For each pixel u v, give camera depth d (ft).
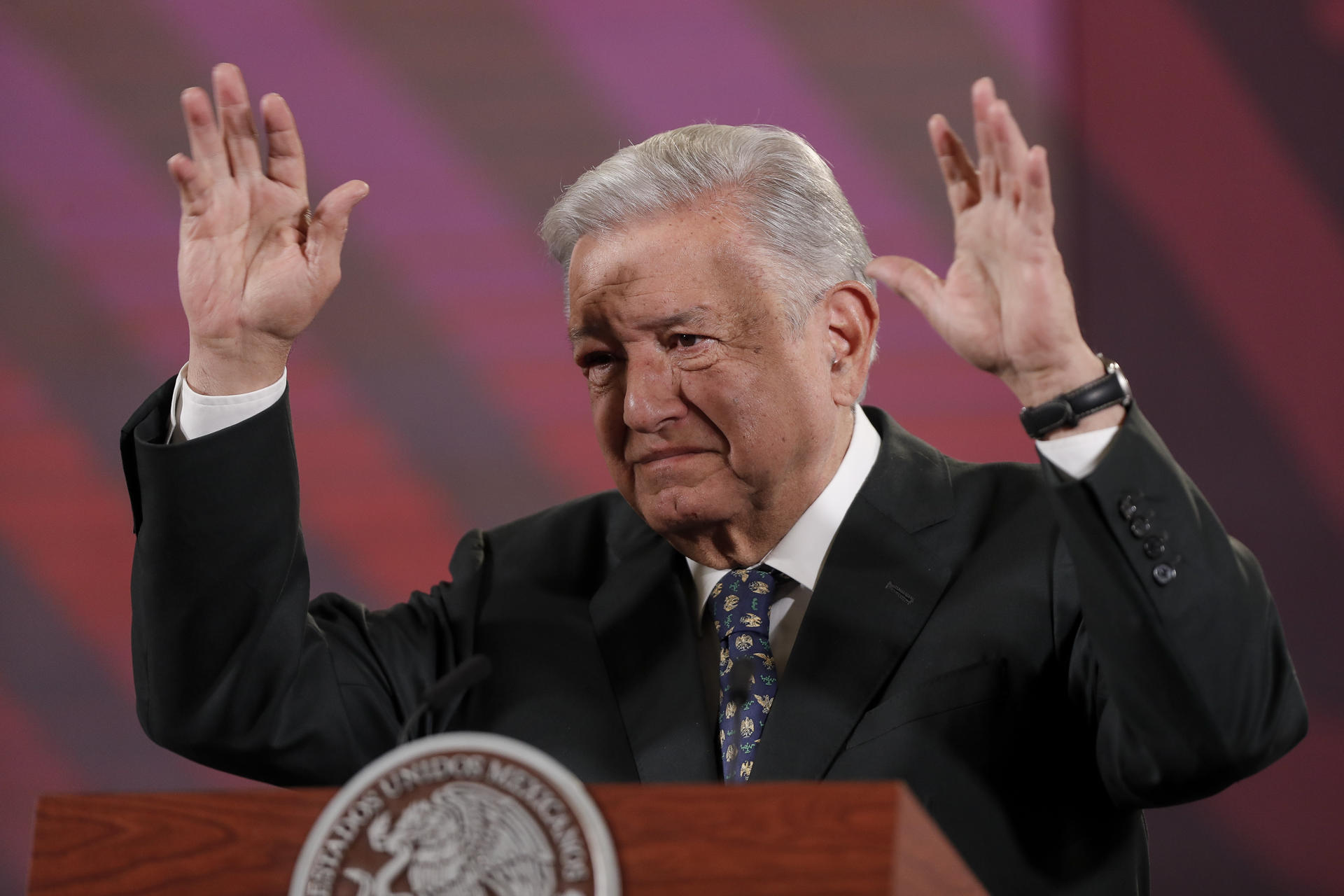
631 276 22.86
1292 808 43.75
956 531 23.76
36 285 48.55
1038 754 21.81
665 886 14.05
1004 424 45.91
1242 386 45.70
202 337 21.34
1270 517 45.24
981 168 19.88
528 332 47.83
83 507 47.98
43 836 15.24
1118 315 46.21
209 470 21.03
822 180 24.04
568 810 14.38
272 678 22.38
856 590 22.84
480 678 18.15
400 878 14.56
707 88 48.08
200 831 15.06
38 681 47.39
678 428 22.88
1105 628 18.72
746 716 22.35
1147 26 46.78
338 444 47.60
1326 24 46.16
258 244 21.80
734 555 23.79
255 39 48.98
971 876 15.52
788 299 23.12
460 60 48.83
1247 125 46.26
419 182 48.47
